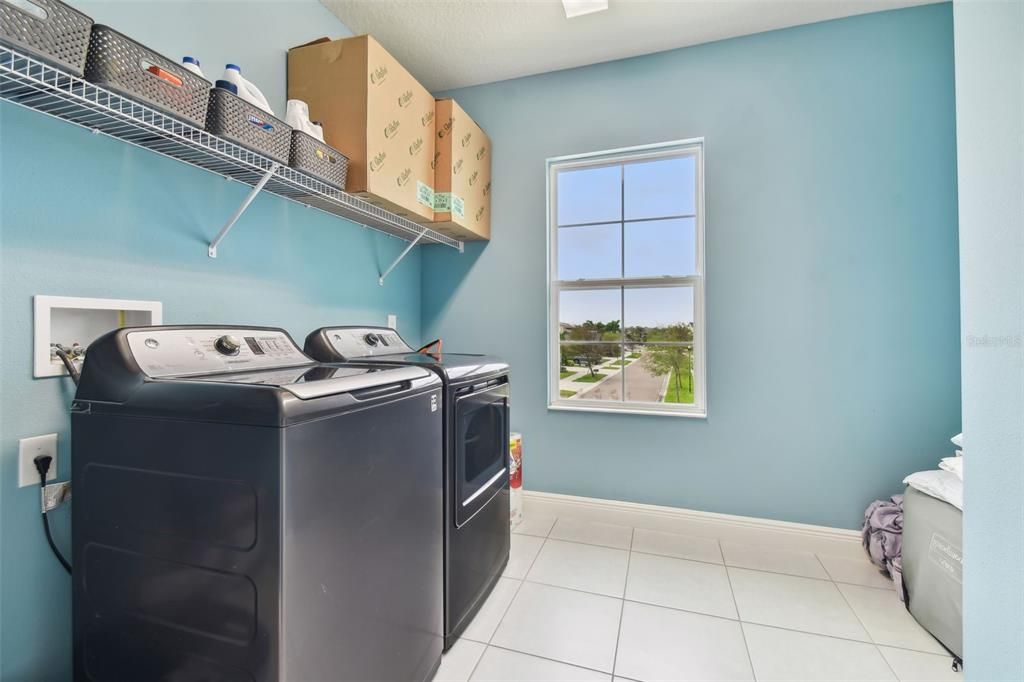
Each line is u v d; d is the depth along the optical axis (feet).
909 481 6.11
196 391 2.94
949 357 6.86
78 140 3.71
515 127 8.90
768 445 7.62
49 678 3.52
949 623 4.99
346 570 3.28
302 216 6.23
